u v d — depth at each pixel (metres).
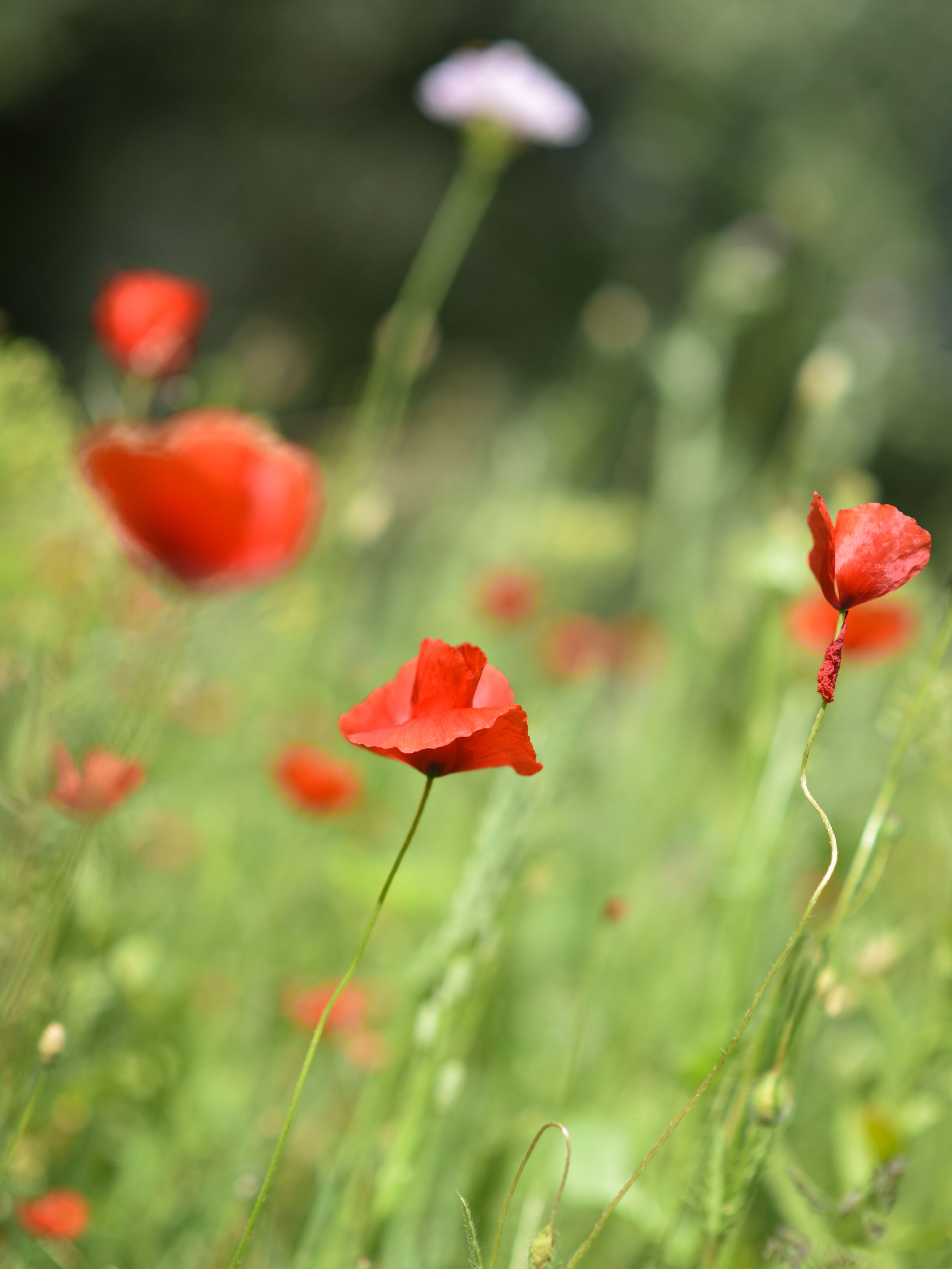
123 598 1.40
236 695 1.91
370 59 9.95
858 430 3.02
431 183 10.09
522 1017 1.69
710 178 9.35
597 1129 1.34
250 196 10.02
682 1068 1.35
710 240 5.88
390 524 2.79
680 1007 1.63
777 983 1.19
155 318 1.44
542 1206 1.27
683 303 4.96
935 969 1.34
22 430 1.56
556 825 1.25
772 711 1.46
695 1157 1.21
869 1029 1.47
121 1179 1.37
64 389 1.82
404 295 2.12
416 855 1.97
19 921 1.26
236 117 9.95
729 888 1.41
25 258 9.58
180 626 1.32
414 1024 1.28
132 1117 1.40
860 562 1.12
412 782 2.08
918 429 8.20
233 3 9.45
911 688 1.28
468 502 2.93
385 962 1.79
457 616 2.63
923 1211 1.42
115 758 1.27
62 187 9.72
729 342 3.24
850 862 1.63
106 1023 1.39
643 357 3.43
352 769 1.49
